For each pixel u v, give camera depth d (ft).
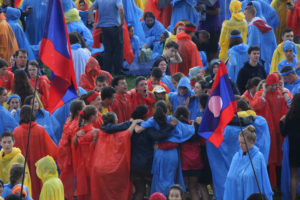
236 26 107.14
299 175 73.26
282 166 71.97
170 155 67.26
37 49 112.06
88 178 69.21
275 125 73.92
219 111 58.44
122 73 112.37
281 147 74.13
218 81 58.39
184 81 77.41
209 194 74.69
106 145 67.67
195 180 68.74
